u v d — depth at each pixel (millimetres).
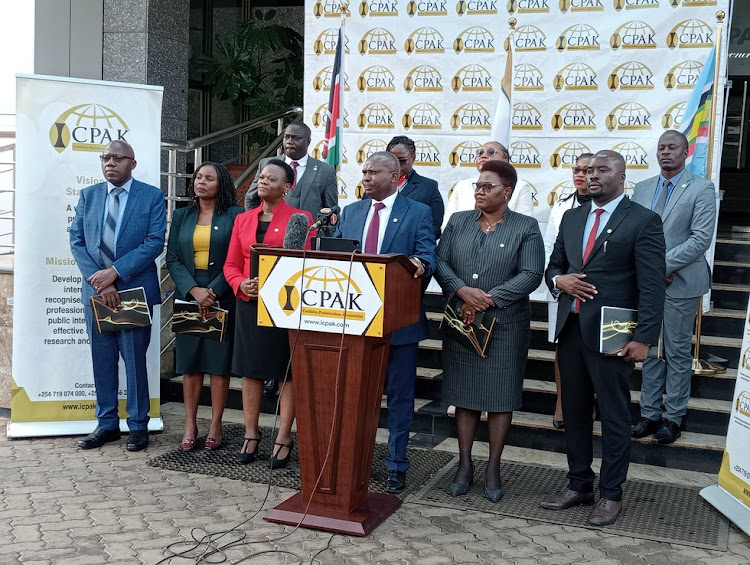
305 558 3461
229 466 4703
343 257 3566
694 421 5102
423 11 6523
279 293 3691
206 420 5691
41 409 5258
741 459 4082
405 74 6609
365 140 6742
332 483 3812
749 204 9734
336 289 3594
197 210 5086
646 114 6117
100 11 7027
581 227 4129
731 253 6887
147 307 4883
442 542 3688
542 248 4254
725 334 6027
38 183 5156
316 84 6801
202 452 4965
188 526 3787
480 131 6508
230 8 9773
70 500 4090
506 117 5430
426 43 6543
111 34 7027
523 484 4523
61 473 4516
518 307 4223
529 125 6359
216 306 4914
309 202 5508
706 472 4805
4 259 6078
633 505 4246
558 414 5129
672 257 4797
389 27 6598
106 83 5250
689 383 4945
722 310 6238
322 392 3752
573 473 4227
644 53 6074
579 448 4207
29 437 5191
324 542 3639
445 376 4348
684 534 3861
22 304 5188
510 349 4199
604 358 3975
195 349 4949
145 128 5332
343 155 6781
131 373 4973
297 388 3785
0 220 7031
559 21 6223
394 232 4266
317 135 6840
